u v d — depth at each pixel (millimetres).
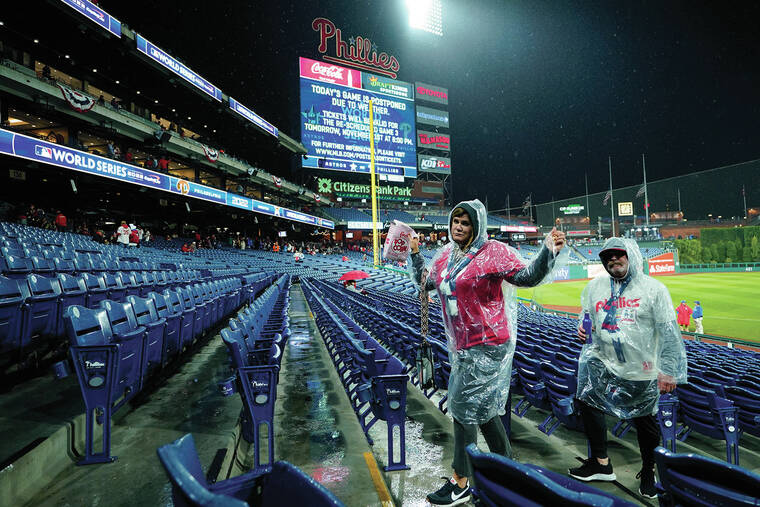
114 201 28172
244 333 3799
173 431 3176
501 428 2359
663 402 3201
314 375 5391
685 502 1359
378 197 55094
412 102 53469
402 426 3051
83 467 2664
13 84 16609
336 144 47406
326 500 927
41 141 14531
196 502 717
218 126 36656
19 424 2801
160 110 32625
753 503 1156
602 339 2787
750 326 17047
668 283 34188
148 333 3770
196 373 4836
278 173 50750
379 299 12672
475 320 2309
